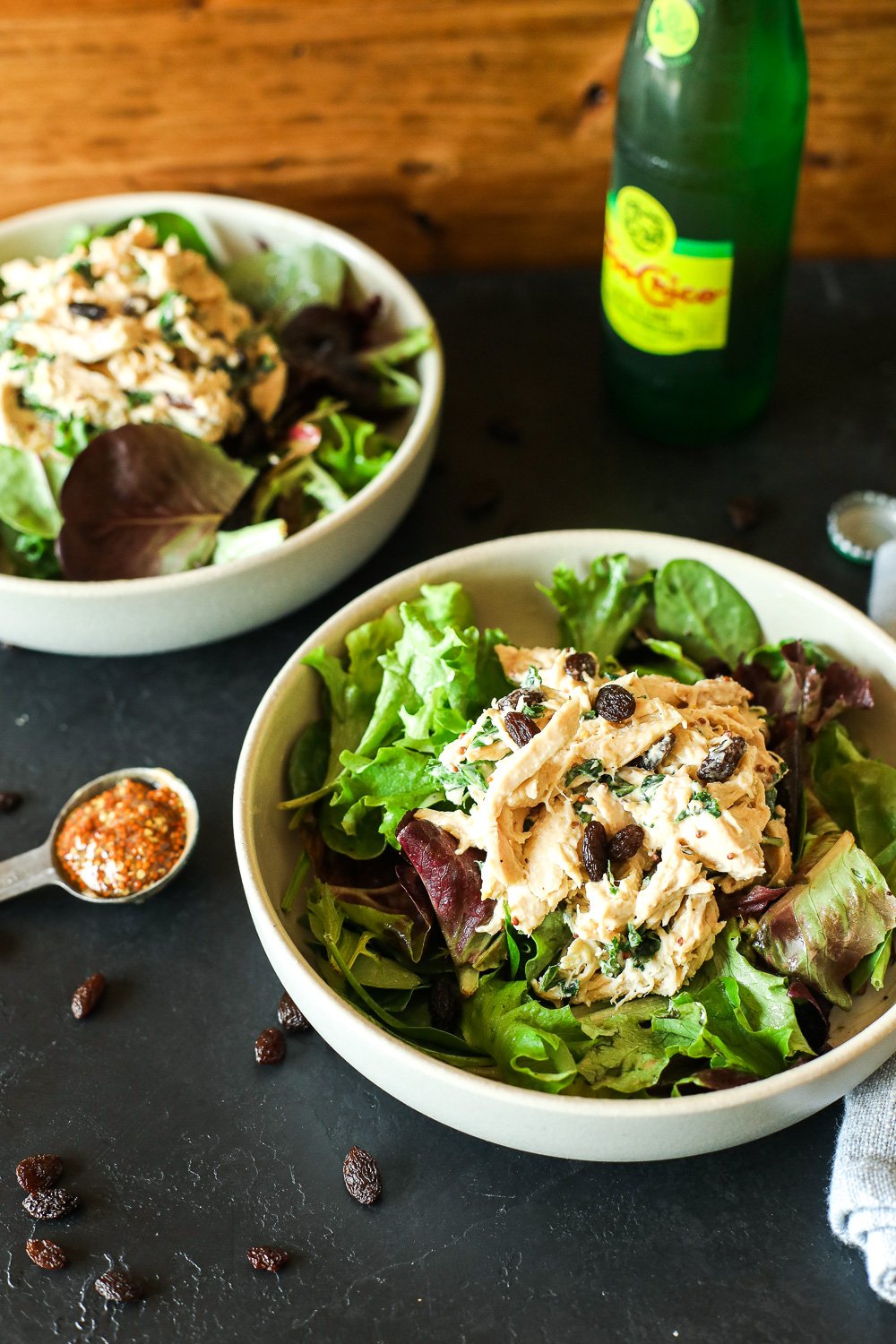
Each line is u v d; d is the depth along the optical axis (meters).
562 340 0.69
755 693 0.53
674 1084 0.46
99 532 0.56
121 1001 0.51
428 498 0.63
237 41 0.64
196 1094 0.50
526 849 0.47
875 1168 0.45
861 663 0.52
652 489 0.63
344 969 0.47
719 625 0.54
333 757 0.51
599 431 0.66
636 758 0.48
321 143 0.67
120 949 0.53
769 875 0.48
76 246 0.62
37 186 0.69
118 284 0.59
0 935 0.53
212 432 0.58
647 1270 0.46
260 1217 0.47
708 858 0.47
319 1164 0.48
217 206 0.64
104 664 0.59
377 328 0.63
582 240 0.71
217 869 0.54
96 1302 0.46
